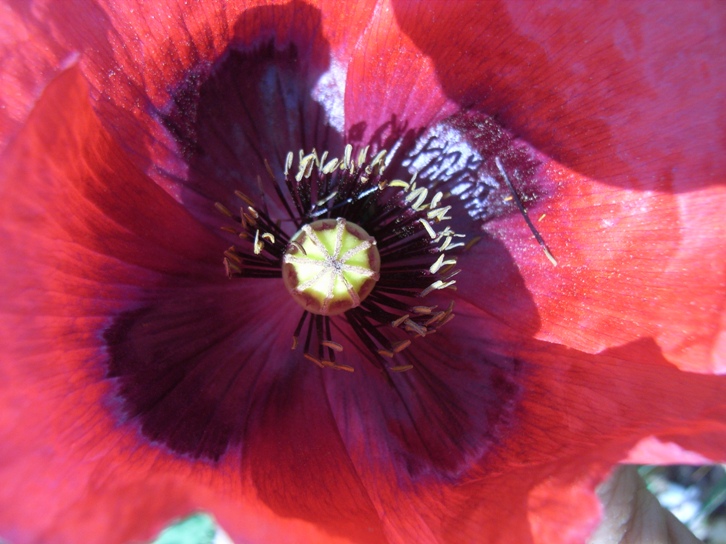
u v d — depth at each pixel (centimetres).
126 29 9
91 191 7
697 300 8
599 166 9
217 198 10
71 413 7
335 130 10
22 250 6
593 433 8
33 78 8
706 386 8
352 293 9
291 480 8
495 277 10
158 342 8
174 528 14
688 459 6
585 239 9
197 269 9
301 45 10
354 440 9
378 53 10
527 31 9
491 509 7
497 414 9
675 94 8
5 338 6
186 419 8
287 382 9
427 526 8
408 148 10
